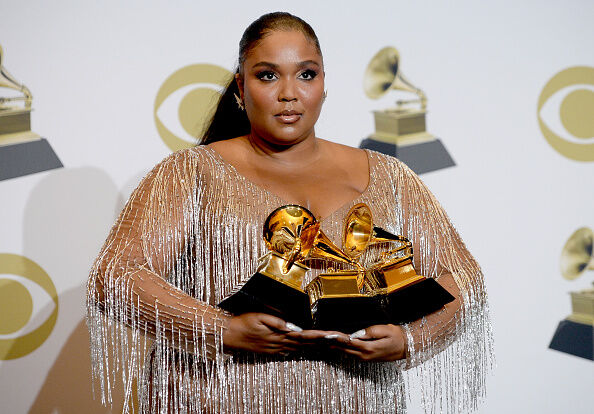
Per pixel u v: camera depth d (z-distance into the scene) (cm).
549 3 559
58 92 470
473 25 544
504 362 554
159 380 293
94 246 477
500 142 550
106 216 478
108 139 477
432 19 536
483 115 546
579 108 565
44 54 467
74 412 474
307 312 262
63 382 474
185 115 489
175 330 275
